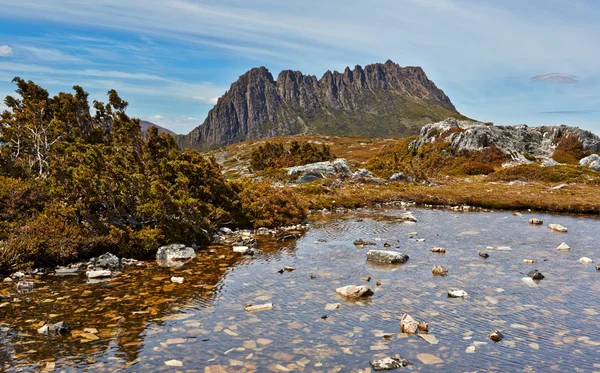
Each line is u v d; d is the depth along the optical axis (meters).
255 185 31.59
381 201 43.03
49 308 12.30
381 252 18.61
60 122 30.44
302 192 46.06
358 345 10.03
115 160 22.03
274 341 10.22
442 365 9.02
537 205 37.59
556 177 58.03
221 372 8.61
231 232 25.52
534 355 9.52
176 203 21.09
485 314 12.11
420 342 10.20
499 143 80.75
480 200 40.66
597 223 29.66
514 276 16.02
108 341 10.08
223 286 14.71
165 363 8.98
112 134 31.77
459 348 9.88
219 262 18.23
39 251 16.50
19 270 15.71
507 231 26.23
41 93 36.25
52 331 10.52
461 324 11.36
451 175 72.19
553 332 10.83
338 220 31.64
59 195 19.73
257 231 26.61
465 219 31.84
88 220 19.19
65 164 20.67
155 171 24.16
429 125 94.75
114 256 17.41
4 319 11.38
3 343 9.85
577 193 44.47
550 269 17.02
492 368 8.90
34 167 27.31
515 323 11.44
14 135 30.34
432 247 21.36
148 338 10.29
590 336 10.56
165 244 19.81
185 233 20.98
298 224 29.30
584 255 19.55
